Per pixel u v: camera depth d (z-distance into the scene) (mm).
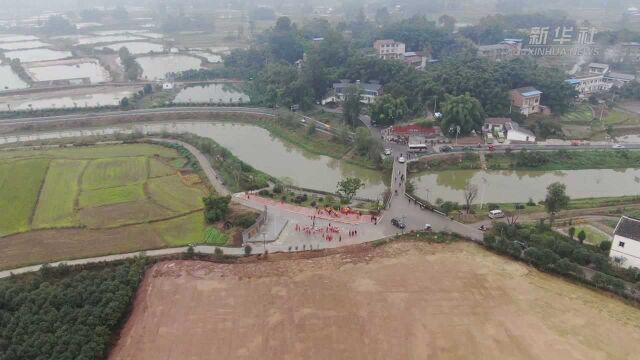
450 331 60781
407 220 87875
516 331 60750
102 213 90500
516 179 112375
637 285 67000
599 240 81688
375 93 162625
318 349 58062
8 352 54875
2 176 104875
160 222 87625
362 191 105188
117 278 68250
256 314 64125
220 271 73625
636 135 140875
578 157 120000
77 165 112938
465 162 117500
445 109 130000
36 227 85250
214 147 120750
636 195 101562
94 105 171875
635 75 190000
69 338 56875
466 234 82938
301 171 118188
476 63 168500
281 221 87688
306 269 74000
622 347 58156
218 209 87500
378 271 73312
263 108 164000
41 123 149750
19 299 62688
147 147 126188
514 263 75188
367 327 61562
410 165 114250
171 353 57844
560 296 67562
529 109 153000
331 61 190125
